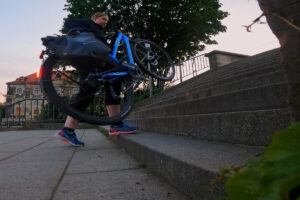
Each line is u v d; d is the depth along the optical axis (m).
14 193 1.08
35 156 2.11
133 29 13.41
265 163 0.32
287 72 0.48
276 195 0.29
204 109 1.98
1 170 1.56
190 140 1.77
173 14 14.51
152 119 2.89
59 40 2.03
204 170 0.84
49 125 7.78
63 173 1.47
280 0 0.48
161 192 1.06
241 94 1.51
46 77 2.14
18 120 8.48
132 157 1.97
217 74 5.05
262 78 1.75
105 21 2.60
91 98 2.48
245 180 0.34
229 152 1.15
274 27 0.50
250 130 1.26
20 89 48.91
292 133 0.31
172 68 3.54
